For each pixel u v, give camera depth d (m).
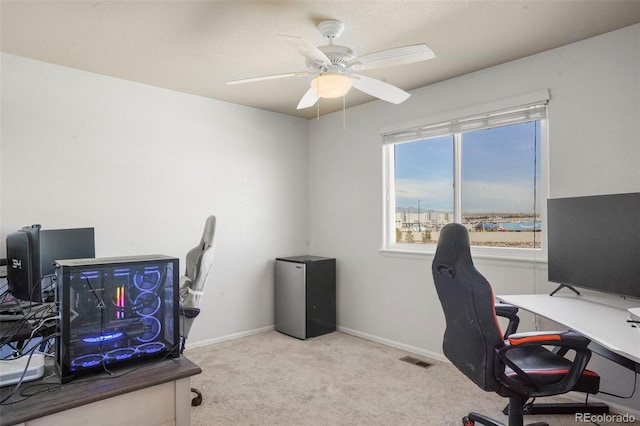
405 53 2.03
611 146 2.42
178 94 3.57
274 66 2.96
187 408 1.34
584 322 1.84
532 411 2.33
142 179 3.36
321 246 4.45
